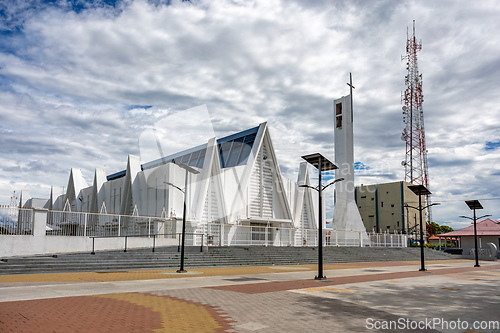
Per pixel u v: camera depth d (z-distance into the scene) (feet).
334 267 91.97
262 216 146.61
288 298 40.32
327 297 41.45
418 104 262.06
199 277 60.49
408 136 265.54
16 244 74.59
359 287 51.06
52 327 25.39
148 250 90.17
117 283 50.08
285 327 27.14
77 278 54.70
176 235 109.91
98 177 160.66
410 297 42.80
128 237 92.79
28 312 29.71
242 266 89.04
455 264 121.08
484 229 191.42
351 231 159.84
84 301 35.27
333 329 26.76
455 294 46.01
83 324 26.43
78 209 174.91
